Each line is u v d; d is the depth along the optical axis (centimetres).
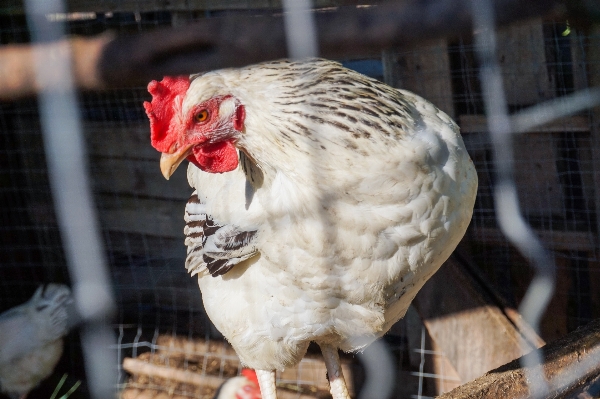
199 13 436
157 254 509
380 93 209
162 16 462
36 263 527
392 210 208
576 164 388
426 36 77
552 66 378
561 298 401
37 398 477
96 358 128
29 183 513
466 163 226
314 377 468
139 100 488
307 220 211
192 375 472
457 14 76
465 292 334
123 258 516
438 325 353
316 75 205
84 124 500
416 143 207
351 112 201
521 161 400
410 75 402
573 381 224
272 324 247
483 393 210
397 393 447
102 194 511
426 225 213
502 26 83
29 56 65
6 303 530
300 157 204
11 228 521
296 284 228
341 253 214
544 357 224
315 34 74
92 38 72
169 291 505
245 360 275
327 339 263
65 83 67
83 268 107
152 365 479
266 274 236
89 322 124
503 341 318
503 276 414
